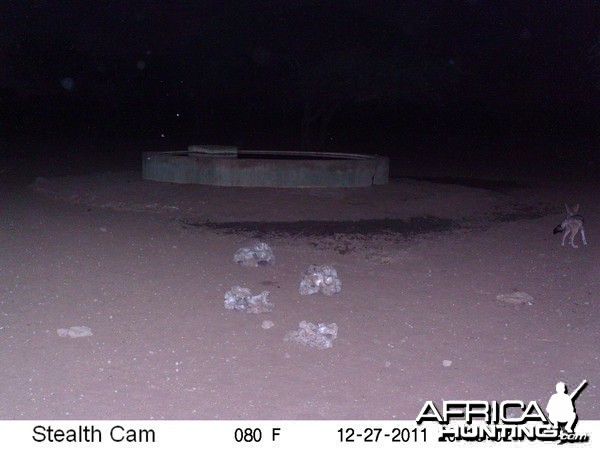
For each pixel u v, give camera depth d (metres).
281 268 11.84
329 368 7.65
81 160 31.58
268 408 6.64
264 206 17.47
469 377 7.55
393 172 30.56
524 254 13.49
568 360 8.12
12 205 17.56
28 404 6.56
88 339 8.24
